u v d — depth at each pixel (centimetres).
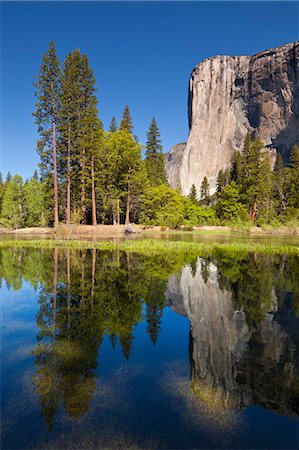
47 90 2652
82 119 2842
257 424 244
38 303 600
